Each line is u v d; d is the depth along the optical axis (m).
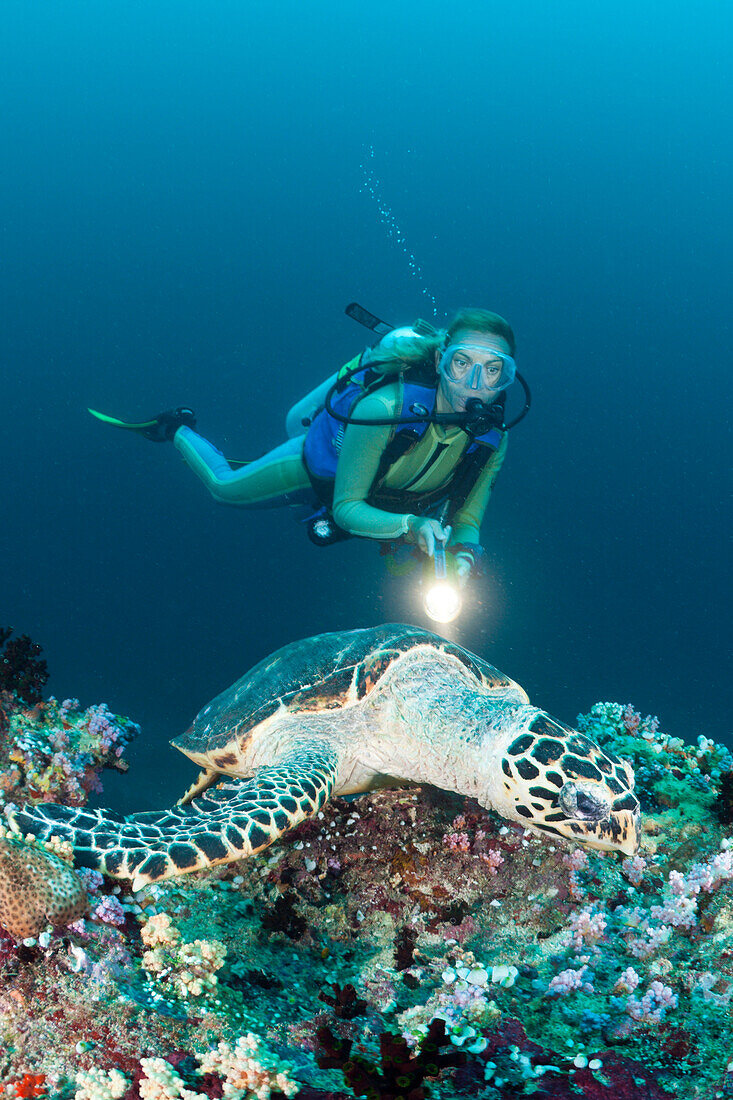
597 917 3.01
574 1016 2.60
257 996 2.54
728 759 4.47
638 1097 2.23
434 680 3.76
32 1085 2.01
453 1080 2.24
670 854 3.62
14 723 3.98
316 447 7.05
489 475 6.62
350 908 3.12
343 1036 2.40
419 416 5.79
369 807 3.60
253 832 2.93
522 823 3.36
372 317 6.61
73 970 2.31
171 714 12.06
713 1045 2.46
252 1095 2.06
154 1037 2.20
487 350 5.50
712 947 2.94
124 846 2.79
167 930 2.58
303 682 3.91
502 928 3.08
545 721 3.33
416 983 2.76
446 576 5.75
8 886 2.32
